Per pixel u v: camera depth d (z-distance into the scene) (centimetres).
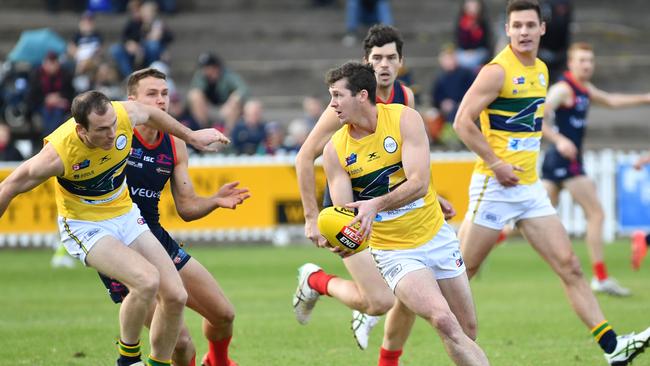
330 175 2227
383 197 2083
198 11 9244
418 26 8750
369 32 2519
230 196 2467
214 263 4947
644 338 2503
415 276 2147
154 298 2127
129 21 7062
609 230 5650
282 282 4334
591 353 2814
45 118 6281
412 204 2181
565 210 5688
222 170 5406
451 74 6412
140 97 2384
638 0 9469
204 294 2342
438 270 2208
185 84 8238
